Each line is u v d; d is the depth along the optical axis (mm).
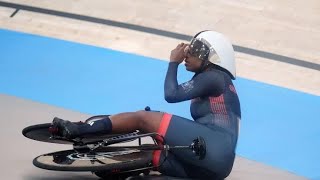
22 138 18656
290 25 30984
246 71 26359
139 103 22984
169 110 22500
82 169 13859
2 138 18531
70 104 22594
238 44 28859
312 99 24156
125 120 14711
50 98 23031
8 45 28016
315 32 30453
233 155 14805
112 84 24547
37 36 29141
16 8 32156
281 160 19141
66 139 14633
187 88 15023
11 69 25562
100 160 14594
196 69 15492
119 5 32531
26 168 16531
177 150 14500
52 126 14508
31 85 24125
